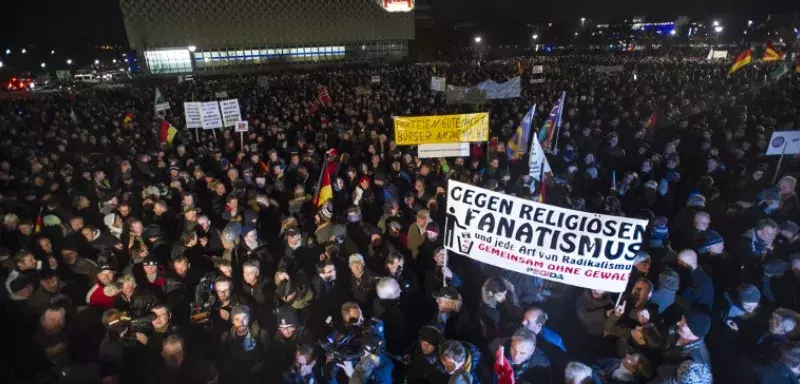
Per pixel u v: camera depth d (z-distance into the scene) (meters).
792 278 4.27
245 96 25.61
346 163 9.74
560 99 8.81
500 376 3.11
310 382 3.34
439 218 6.65
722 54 35.09
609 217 3.68
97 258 5.50
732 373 3.53
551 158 9.96
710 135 10.70
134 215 6.99
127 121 17.44
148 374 3.56
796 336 3.27
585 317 4.07
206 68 56.56
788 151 7.42
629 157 9.62
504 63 45.19
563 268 3.89
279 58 60.16
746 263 4.86
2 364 3.98
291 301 4.29
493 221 4.06
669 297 3.95
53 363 3.65
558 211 3.80
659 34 90.25
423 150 8.40
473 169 9.27
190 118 11.73
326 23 60.78
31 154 11.58
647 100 17.03
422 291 5.14
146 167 9.71
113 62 91.88
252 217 6.32
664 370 3.12
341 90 27.34
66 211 6.93
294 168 9.40
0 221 6.26
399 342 4.11
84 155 10.34
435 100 20.72
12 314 4.38
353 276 4.62
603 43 93.06
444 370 3.35
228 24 55.50
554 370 3.86
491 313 3.97
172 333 3.50
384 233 6.16
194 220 6.18
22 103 24.89
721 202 6.57
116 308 4.11
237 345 3.70
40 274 4.67
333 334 3.63
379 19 63.88
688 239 5.44
